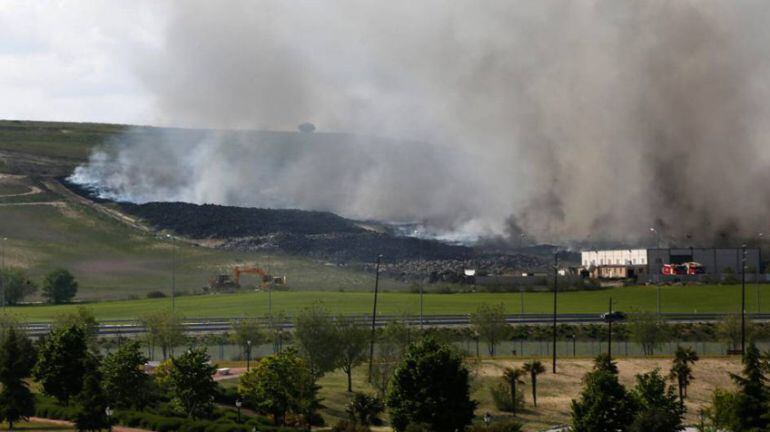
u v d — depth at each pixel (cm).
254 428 9575
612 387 9875
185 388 10569
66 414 10450
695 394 13288
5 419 10044
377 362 13112
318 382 13500
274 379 10650
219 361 14450
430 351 10119
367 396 11306
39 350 11825
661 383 10338
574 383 13412
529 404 12375
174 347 15600
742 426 10200
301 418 10744
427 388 9850
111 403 10412
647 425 9638
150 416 10188
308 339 13050
